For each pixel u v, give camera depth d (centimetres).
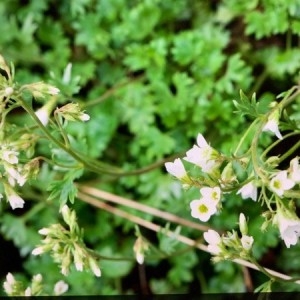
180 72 49
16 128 39
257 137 35
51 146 41
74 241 37
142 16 48
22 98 35
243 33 49
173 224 47
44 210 48
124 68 50
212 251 35
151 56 47
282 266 45
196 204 34
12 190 36
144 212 47
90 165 39
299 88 37
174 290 47
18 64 50
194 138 48
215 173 34
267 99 45
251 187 34
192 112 47
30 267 47
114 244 48
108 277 47
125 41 49
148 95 48
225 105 46
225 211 45
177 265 46
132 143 48
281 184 33
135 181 47
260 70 48
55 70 50
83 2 49
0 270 49
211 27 47
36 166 36
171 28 49
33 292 39
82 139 43
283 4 45
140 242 40
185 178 35
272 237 44
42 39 50
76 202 48
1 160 36
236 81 47
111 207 47
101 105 48
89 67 50
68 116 36
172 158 44
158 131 47
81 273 46
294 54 46
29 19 50
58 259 38
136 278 48
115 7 49
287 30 46
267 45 49
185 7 49
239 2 47
